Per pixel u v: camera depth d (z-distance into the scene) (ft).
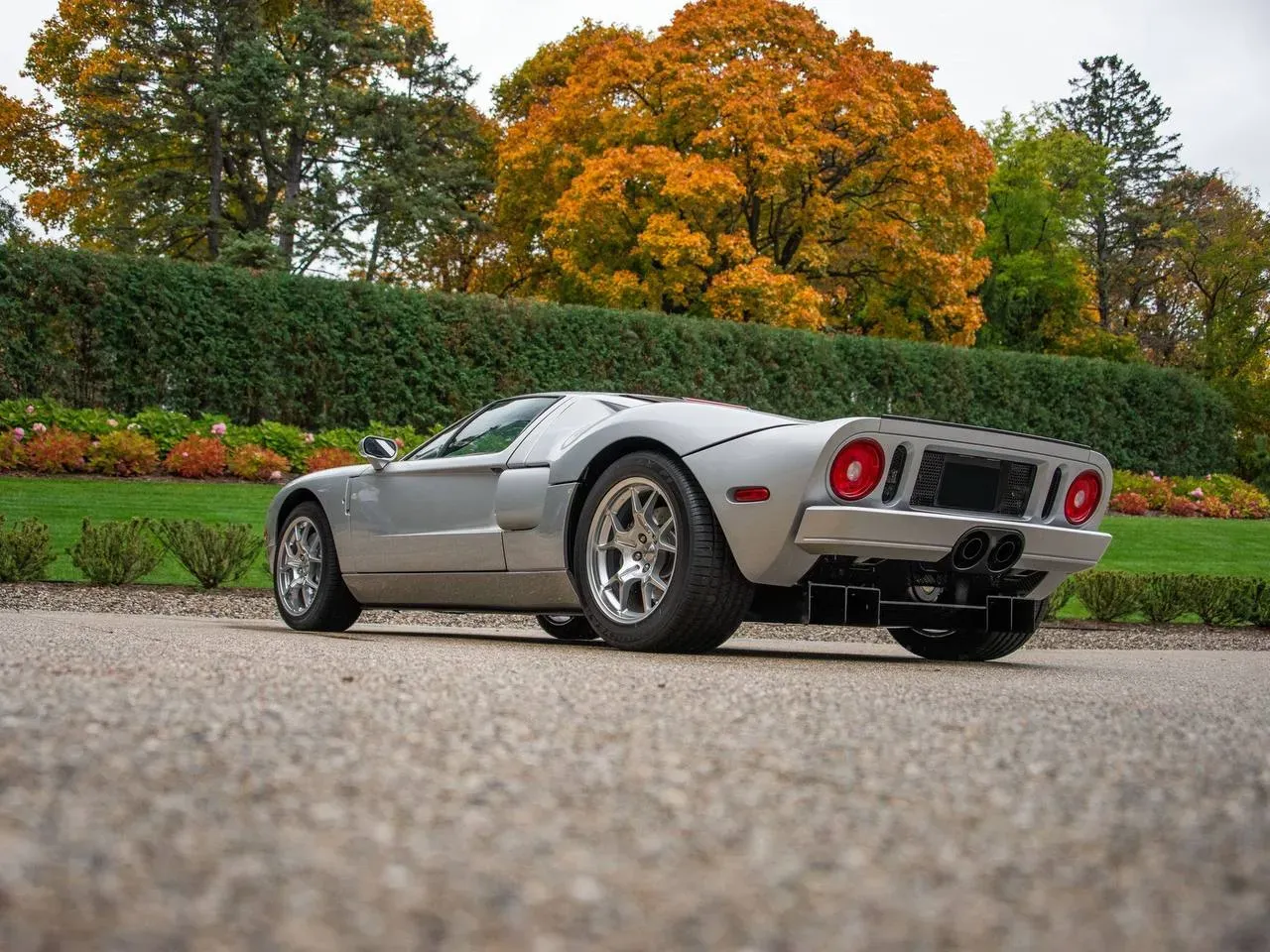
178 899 3.59
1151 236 154.81
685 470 15.51
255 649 13.56
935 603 16.28
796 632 24.73
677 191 79.30
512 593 17.57
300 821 4.76
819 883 4.07
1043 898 3.95
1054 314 133.69
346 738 6.79
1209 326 116.88
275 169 96.27
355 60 94.12
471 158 109.81
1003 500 16.15
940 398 75.10
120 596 25.48
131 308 52.26
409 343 58.59
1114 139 174.81
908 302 97.40
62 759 5.81
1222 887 4.18
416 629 22.66
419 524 18.85
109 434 47.93
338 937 3.26
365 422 57.62
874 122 82.53
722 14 85.15
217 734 6.73
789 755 6.75
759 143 81.10
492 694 9.06
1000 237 132.26
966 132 87.71
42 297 50.60
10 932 3.20
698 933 3.42
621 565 16.24
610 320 64.08
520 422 18.17
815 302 81.82
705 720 8.07
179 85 89.10
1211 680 14.74
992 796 5.77
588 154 91.04
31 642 12.70
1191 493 77.87
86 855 4.09
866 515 14.67
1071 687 12.57
